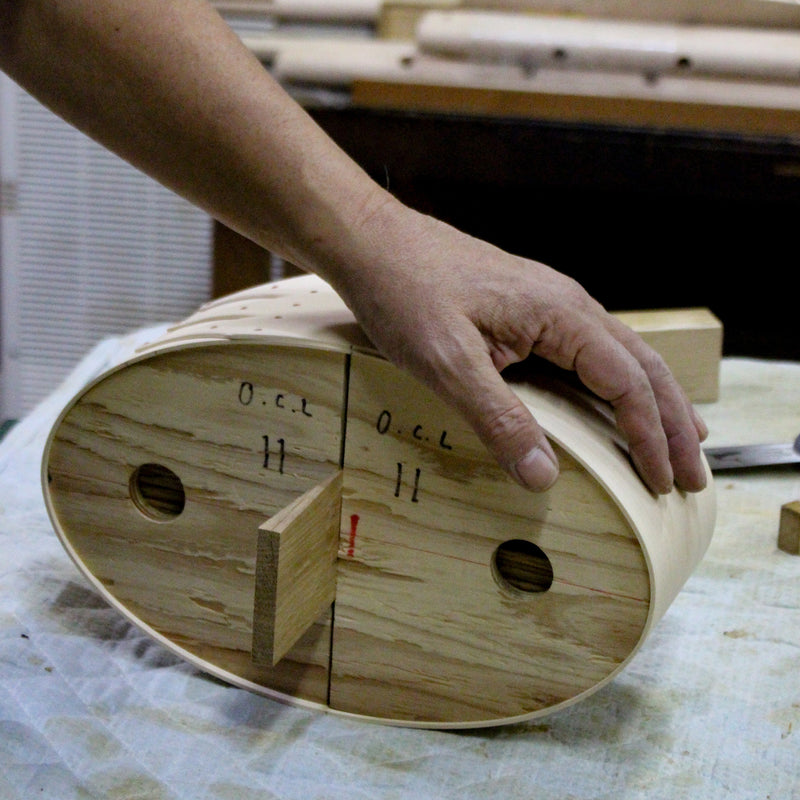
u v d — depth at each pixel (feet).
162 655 3.12
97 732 2.79
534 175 5.26
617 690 3.00
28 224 7.42
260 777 2.66
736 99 5.10
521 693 2.72
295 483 2.73
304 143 2.48
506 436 2.32
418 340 2.38
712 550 3.69
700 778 2.67
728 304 6.42
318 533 2.63
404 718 2.87
